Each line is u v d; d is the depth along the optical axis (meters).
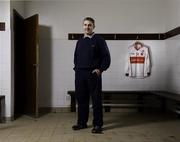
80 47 4.28
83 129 4.38
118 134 4.02
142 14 6.43
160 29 6.43
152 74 6.45
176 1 5.68
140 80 6.43
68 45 6.41
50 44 6.40
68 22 6.40
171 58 6.04
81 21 6.41
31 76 5.71
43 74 6.40
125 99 6.38
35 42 5.52
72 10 6.40
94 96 4.18
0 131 4.26
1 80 5.19
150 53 6.44
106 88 6.43
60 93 6.43
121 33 6.42
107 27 6.41
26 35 5.95
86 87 4.35
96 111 4.16
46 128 4.48
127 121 5.07
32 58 5.65
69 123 4.92
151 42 6.43
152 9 6.43
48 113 6.17
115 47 6.43
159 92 6.04
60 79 6.43
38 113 5.87
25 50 6.04
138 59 6.39
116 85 6.45
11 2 5.25
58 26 6.40
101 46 4.25
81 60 4.25
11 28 5.25
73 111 6.32
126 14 6.41
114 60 6.43
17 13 5.69
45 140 3.68
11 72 5.25
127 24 6.42
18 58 6.41
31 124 4.83
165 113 6.13
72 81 6.42
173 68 5.93
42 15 6.38
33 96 5.63
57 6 6.39
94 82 4.20
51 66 6.41
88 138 3.79
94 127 4.14
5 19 5.18
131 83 6.45
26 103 6.05
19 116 5.74
